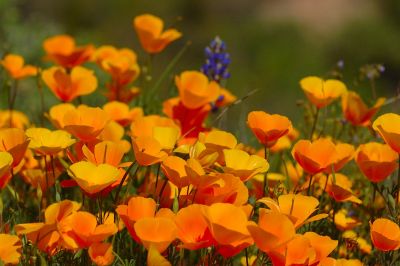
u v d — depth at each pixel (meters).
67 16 26.81
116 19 27.66
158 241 2.66
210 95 4.29
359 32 29.00
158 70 25.11
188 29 29.28
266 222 2.62
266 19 30.84
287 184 3.81
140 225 2.65
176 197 2.95
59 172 3.56
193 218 2.72
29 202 4.08
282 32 29.11
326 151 3.32
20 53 9.85
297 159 3.35
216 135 3.36
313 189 3.85
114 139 3.72
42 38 10.34
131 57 5.08
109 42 26.98
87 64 9.68
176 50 27.12
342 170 4.68
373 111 4.27
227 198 2.96
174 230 2.66
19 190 4.09
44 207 3.77
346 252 3.81
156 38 4.89
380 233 3.09
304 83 4.12
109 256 2.76
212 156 3.06
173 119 4.19
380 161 3.63
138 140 3.08
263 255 3.18
